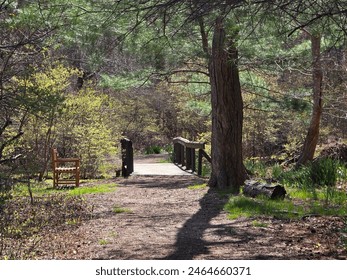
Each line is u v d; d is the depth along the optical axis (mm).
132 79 14461
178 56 12617
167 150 32094
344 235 7355
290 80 19844
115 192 13359
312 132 17078
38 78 15367
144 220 9336
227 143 13180
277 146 22172
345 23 7160
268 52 11789
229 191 12500
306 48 13766
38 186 14906
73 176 17562
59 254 6949
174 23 7863
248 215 9297
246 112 19562
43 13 8312
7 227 8562
